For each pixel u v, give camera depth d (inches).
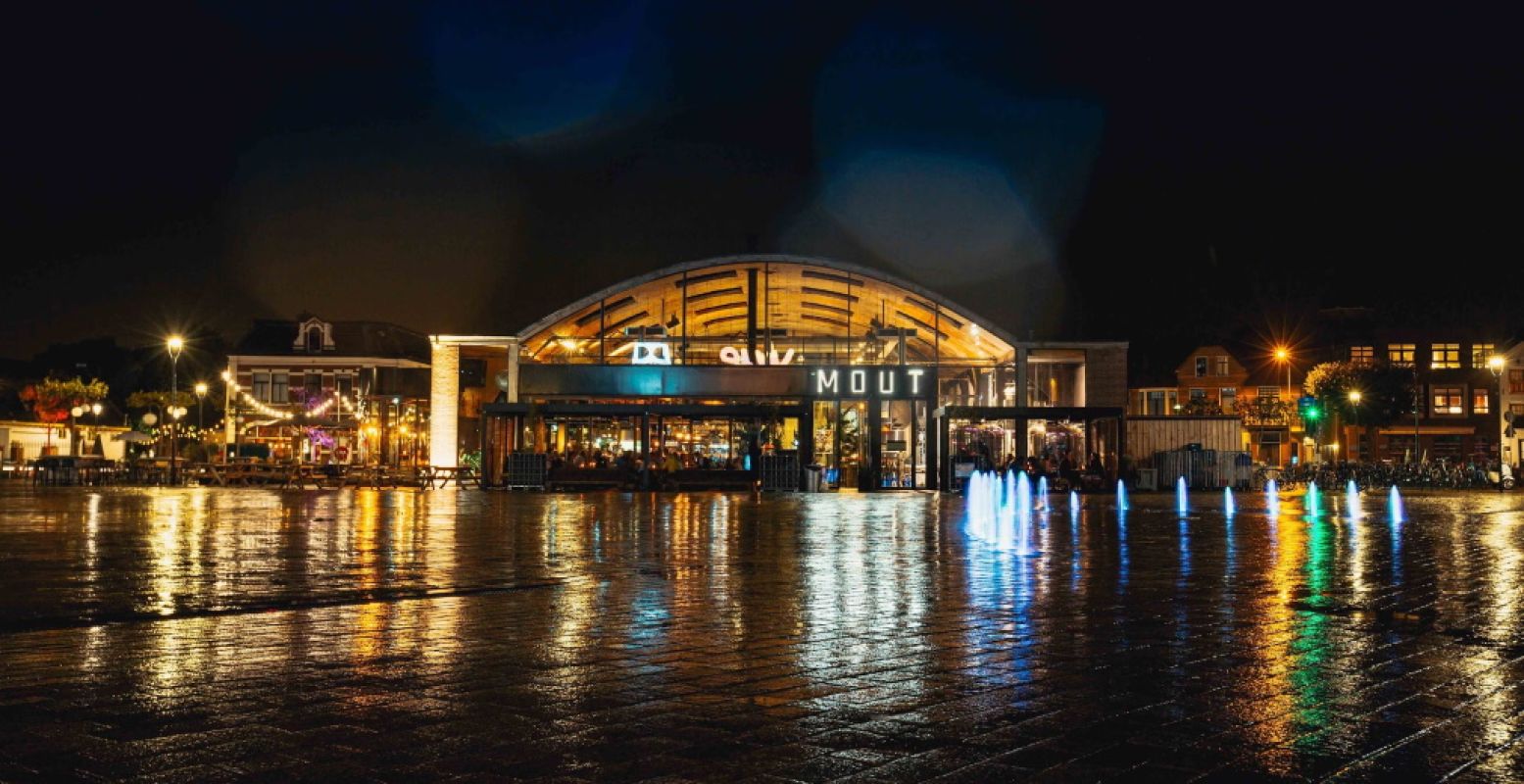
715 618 382.9
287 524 864.9
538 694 263.3
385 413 2331.4
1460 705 254.5
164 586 467.2
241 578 497.4
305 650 319.3
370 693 263.1
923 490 1891.0
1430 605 422.6
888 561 597.6
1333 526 914.1
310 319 2792.8
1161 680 280.4
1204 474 1899.6
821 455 2030.0
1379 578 515.2
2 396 2930.6
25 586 464.8
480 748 216.1
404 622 372.2
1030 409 1796.3
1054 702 256.8
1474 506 1346.0
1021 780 196.7
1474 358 3206.2
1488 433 3169.3
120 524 853.8
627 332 2066.9
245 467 1930.4
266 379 2770.7
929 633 352.2
